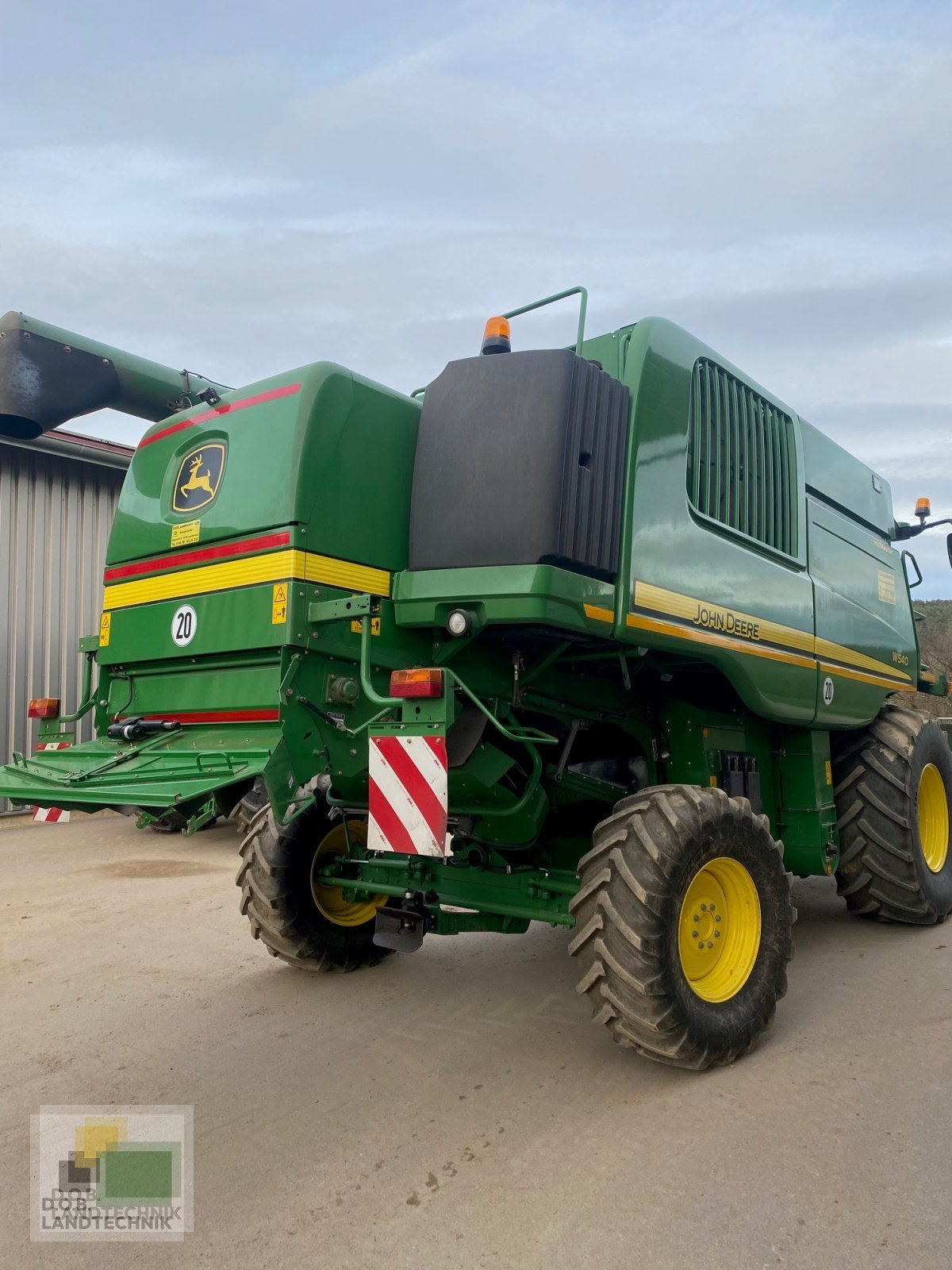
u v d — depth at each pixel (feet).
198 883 21.85
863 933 17.11
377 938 11.84
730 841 11.32
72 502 34.73
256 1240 7.36
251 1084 10.41
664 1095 10.01
